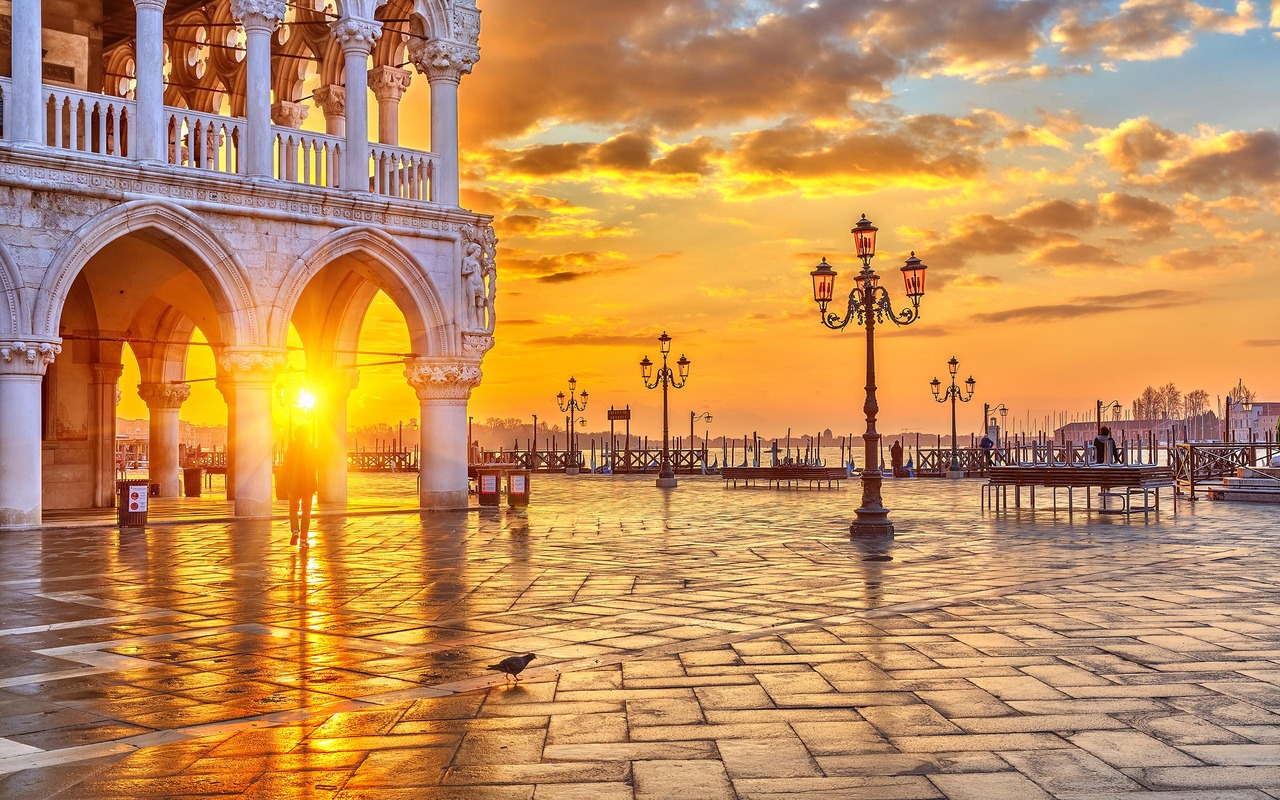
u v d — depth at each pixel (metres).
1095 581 13.85
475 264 28.12
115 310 30.27
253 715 7.41
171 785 5.92
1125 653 9.14
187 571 15.34
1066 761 6.12
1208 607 11.62
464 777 5.98
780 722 7.04
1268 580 13.84
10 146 21.61
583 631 10.46
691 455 61.72
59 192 22.28
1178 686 7.92
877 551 17.88
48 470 29.70
